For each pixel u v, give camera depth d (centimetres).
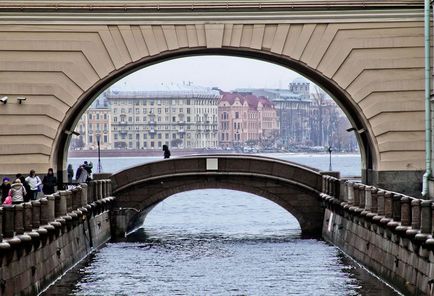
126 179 9250
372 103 7656
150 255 7869
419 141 7662
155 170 9250
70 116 7712
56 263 6525
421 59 7638
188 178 9281
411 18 7631
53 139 7650
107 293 6088
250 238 9188
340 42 7644
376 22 7638
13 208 5391
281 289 6197
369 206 6850
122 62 7638
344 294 5969
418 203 5519
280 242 8738
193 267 7169
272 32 7650
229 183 9306
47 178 7344
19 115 7619
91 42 7631
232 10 7612
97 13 7606
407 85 7644
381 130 7662
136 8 7600
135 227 10100
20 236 5419
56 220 6469
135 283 6475
